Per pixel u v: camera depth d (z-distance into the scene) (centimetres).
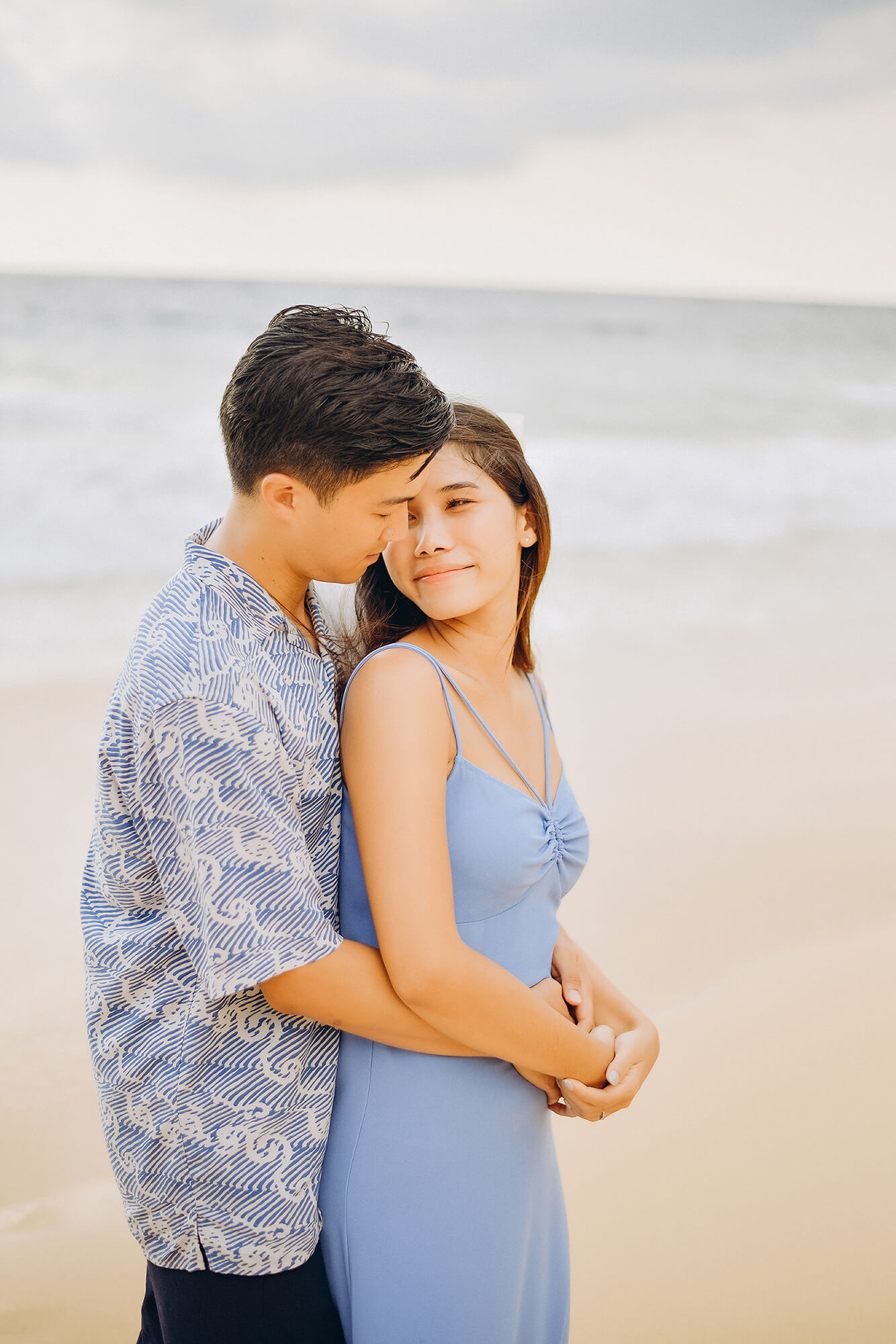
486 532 151
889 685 671
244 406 127
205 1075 133
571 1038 144
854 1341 226
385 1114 144
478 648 159
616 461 1260
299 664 134
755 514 1091
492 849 146
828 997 353
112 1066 138
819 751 568
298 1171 139
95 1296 236
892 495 1159
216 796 120
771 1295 238
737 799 508
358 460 124
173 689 119
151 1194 137
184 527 937
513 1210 150
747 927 396
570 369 1780
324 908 142
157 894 133
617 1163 281
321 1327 146
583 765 541
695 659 716
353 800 138
